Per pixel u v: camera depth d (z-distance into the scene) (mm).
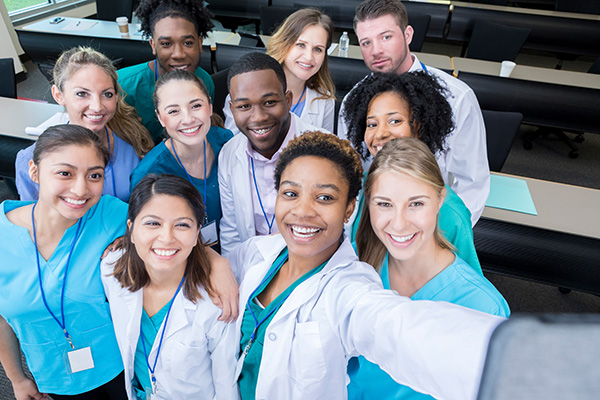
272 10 5180
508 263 2473
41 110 3201
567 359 302
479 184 2092
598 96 3805
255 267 1245
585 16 5418
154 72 2424
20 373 1551
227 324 1271
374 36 2105
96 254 1326
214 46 4465
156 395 1379
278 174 1084
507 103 4059
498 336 354
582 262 2320
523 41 4562
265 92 1512
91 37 4602
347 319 924
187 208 1165
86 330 1371
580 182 4180
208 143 1849
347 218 1104
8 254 1288
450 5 5590
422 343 642
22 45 4855
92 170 1219
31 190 1669
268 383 1081
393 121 1441
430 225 1086
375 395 1204
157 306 1308
